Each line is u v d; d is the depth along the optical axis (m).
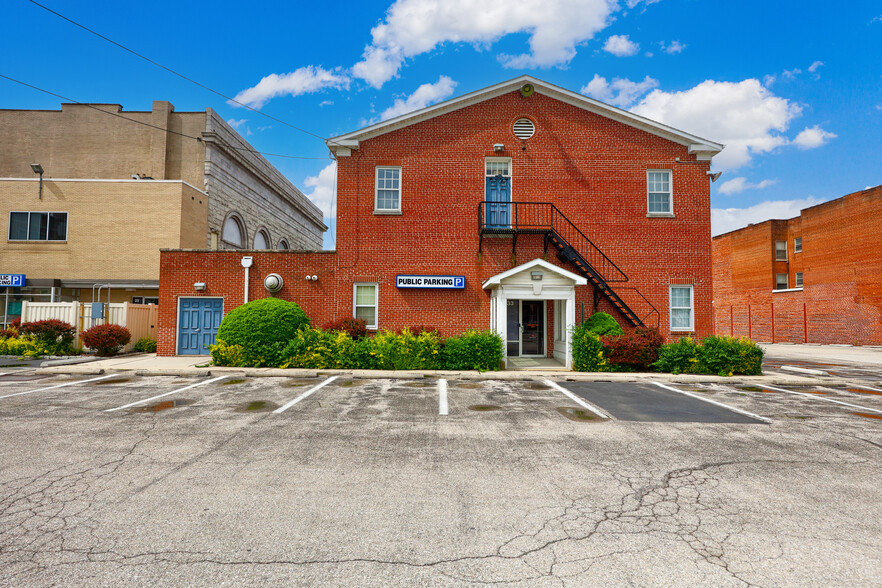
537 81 16.81
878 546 3.82
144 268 23.48
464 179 16.83
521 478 5.28
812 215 36.22
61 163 28.08
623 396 10.36
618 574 3.37
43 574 3.28
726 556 3.64
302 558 3.54
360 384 11.70
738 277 43.84
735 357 13.39
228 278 16.92
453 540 3.85
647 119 16.80
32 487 4.87
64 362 14.90
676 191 16.88
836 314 33.69
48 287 23.27
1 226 23.78
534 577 3.32
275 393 10.38
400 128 16.94
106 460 5.75
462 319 16.44
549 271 14.77
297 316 14.73
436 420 8.01
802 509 4.53
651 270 16.56
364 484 5.06
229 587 3.16
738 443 6.76
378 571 3.38
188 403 9.24
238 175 31.08
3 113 28.44
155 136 27.56
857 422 8.14
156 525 4.05
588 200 16.77
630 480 5.25
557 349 16.59
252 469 5.49
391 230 16.70
